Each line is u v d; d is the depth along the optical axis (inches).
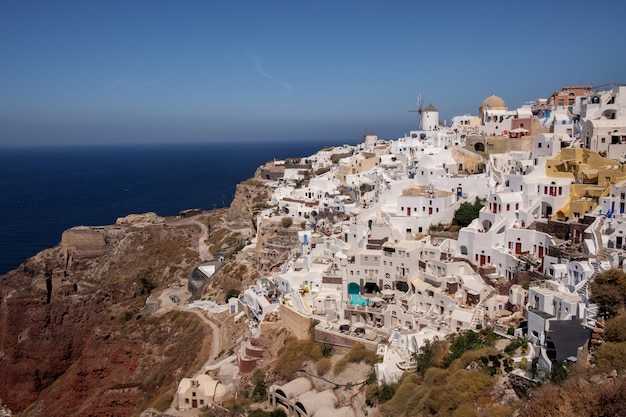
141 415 4360.2
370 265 4244.6
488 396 2603.3
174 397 4407.0
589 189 4037.9
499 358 2837.1
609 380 2130.9
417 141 7682.1
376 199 5551.2
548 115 6245.1
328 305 4232.3
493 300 3506.4
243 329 5054.1
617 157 4404.5
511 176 4534.9
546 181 4301.2
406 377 3179.1
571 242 3595.0
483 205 4768.7
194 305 6225.4
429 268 4106.8
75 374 6230.3
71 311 7263.8
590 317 2642.7
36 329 7121.1
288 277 4694.9
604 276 2669.8
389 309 3907.5
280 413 3612.2
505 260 3833.7
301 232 5585.6
